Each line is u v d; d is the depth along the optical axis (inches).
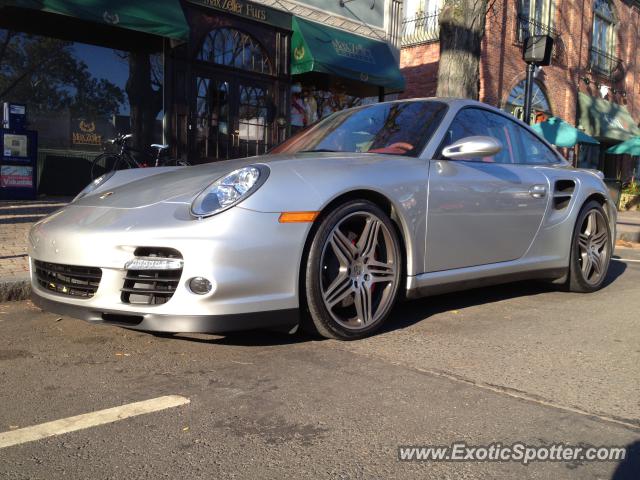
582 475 69.7
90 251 106.3
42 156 355.9
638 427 83.0
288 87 438.6
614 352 118.5
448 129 141.8
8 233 238.2
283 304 107.0
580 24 758.5
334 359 109.4
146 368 104.3
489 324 138.4
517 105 665.0
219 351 113.7
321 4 450.3
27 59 346.0
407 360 109.8
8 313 145.8
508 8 631.8
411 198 124.9
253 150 427.5
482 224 140.9
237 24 402.3
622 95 887.7
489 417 85.2
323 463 71.5
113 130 378.9
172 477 68.0
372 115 153.9
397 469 70.3
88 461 71.4
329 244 113.7
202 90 394.6
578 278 174.7
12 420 83.0
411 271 126.7
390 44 502.3
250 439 77.5
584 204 175.3
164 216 106.1
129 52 380.5
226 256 100.8
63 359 109.7
